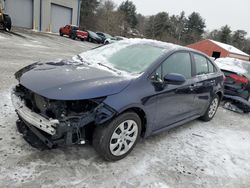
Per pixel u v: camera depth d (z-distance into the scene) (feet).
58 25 114.21
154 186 9.96
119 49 14.05
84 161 10.70
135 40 15.14
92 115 9.62
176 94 13.14
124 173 10.40
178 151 13.05
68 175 9.69
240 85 22.93
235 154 13.99
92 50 15.05
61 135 9.30
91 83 10.13
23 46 46.55
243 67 26.50
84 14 186.29
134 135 11.45
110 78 10.79
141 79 11.30
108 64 12.64
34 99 10.25
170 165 11.60
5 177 9.03
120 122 10.51
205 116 18.08
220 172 11.84
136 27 270.26
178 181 10.56
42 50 46.14
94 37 105.81
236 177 11.67
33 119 9.70
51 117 9.61
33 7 101.65
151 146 13.03
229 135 16.70
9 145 10.92
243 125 19.58
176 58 13.61
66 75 10.50
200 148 13.89
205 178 11.13
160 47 13.74
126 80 10.87
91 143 11.08
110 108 9.89
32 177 9.25
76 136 9.77
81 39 101.96
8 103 15.44
